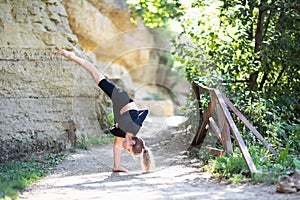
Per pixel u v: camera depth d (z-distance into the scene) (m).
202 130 11.02
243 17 11.61
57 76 12.13
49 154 11.24
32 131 11.54
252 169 7.89
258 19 11.59
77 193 7.43
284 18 11.28
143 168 9.37
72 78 12.39
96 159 10.80
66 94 12.26
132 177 8.73
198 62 12.40
